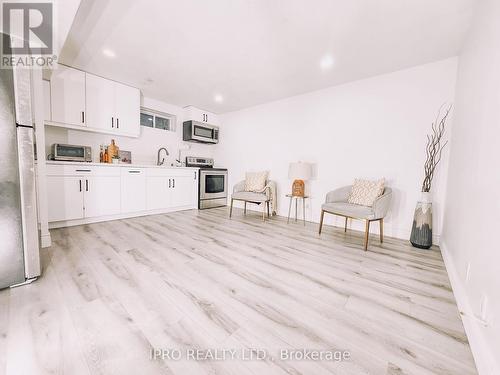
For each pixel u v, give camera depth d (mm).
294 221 3514
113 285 1391
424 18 1781
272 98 3867
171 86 3414
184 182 4051
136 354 880
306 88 3359
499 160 922
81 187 2766
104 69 2873
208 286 1428
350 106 3096
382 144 2832
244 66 2707
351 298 1346
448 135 2393
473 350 929
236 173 4668
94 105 3053
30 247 1368
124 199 3193
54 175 2549
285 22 1878
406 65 2568
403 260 1982
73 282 1407
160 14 1811
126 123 3400
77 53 2467
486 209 1027
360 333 1046
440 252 2217
